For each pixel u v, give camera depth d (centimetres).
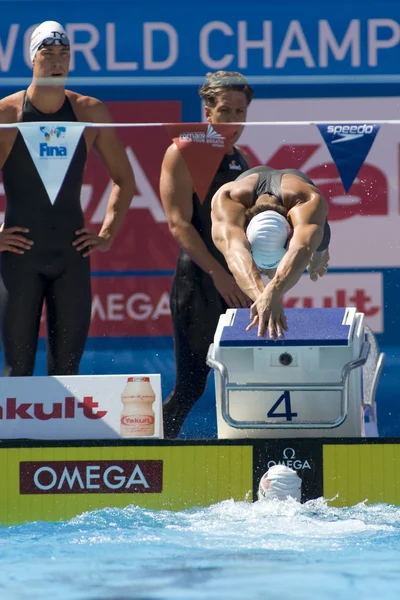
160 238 2698
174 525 1659
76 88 2698
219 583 1341
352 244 2708
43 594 1302
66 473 1781
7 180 2252
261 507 1736
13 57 2673
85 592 1308
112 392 1850
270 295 1709
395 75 2675
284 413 1822
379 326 2692
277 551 1495
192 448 1780
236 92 2361
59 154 2002
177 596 1285
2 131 2231
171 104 2698
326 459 1769
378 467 1764
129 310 2692
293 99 2680
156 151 2698
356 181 2703
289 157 2697
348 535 1586
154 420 1839
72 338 2275
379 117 2678
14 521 1769
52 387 1856
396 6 2662
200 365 2416
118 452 1784
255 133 2698
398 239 2700
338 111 2680
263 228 1850
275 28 2680
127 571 1405
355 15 2666
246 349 1806
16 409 1850
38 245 2231
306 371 1800
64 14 2678
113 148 2369
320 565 1422
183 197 2416
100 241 2295
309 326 1828
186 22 2686
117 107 2700
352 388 1820
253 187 1966
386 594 1291
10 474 1778
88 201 2709
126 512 1755
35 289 2247
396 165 2692
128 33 2684
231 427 1842
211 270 2389
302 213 1867
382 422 2595
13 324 2236
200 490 1778
